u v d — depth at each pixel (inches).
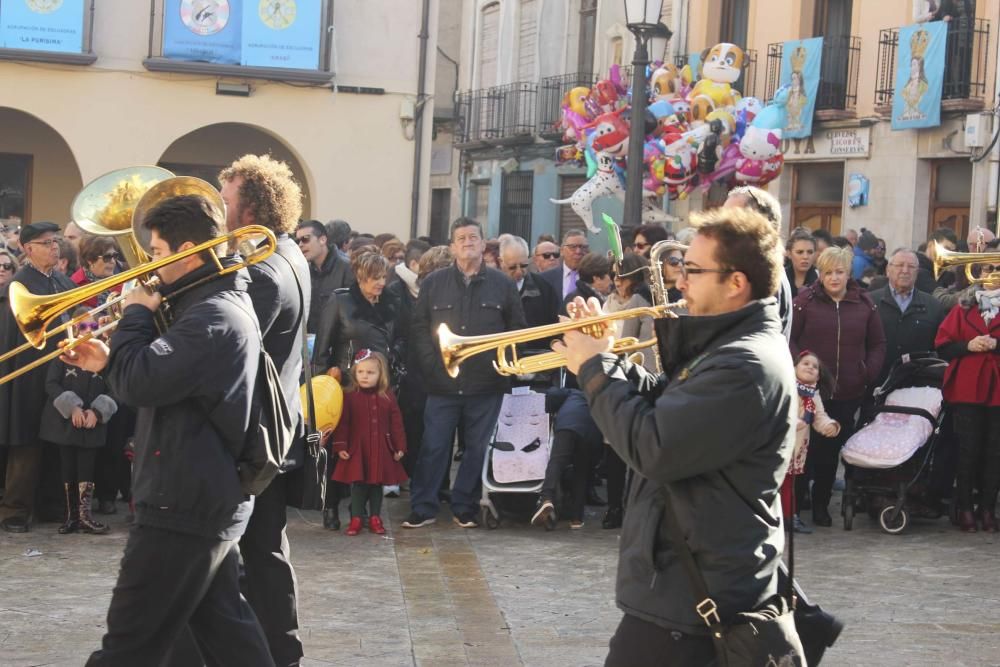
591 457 418.9
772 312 165.6
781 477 163.2
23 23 815.1
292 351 229.0
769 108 667.4
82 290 196.2
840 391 407.8
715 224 165.2
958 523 408.8
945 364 409.7
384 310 419.2
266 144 980.6
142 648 196.4
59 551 356.5
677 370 168.1
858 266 625.0
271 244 201.6
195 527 194.2
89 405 374.3
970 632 292.7
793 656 159.3
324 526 399.5
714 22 1026.1
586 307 173.6
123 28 836.0
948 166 855.1
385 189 881.5
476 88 1374.3
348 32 868.6
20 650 267.0
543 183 1224.2
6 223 877.8
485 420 403.5
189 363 191.0
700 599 159.2
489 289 402.9
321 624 293.0
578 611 309.1
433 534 393.4
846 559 365.7
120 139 839.7
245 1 844.0
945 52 831.7
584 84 1170.0
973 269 402.6
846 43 916.0
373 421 388.8
